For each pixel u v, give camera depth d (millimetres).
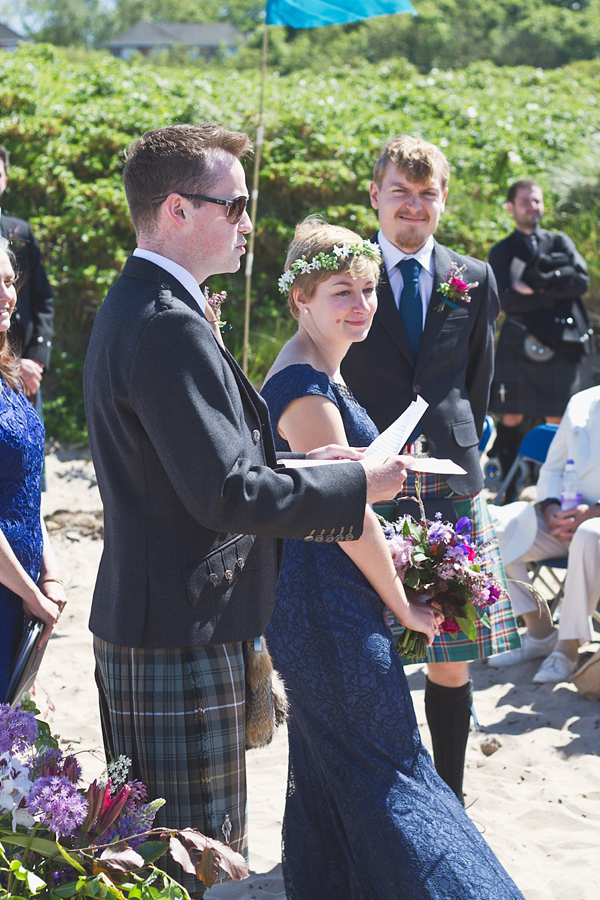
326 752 2238
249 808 3238
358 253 2381
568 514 4305
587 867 2840
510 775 3457
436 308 3178
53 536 5895
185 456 1802
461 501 3150
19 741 1939
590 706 3934
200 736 1941
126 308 1897
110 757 2125
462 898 2051
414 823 2129
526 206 6738
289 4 5461
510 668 4355
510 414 6730
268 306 8875
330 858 2355
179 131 1923
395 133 10125
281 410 2354
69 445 7805
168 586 1905
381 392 3166
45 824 1812
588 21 64875
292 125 9648
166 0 102500
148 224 1949
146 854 1852
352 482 1928
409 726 2248
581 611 4109
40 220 8727
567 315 6680
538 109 11680
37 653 2342
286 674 2293
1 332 2447
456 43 65500
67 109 9602
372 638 2246
